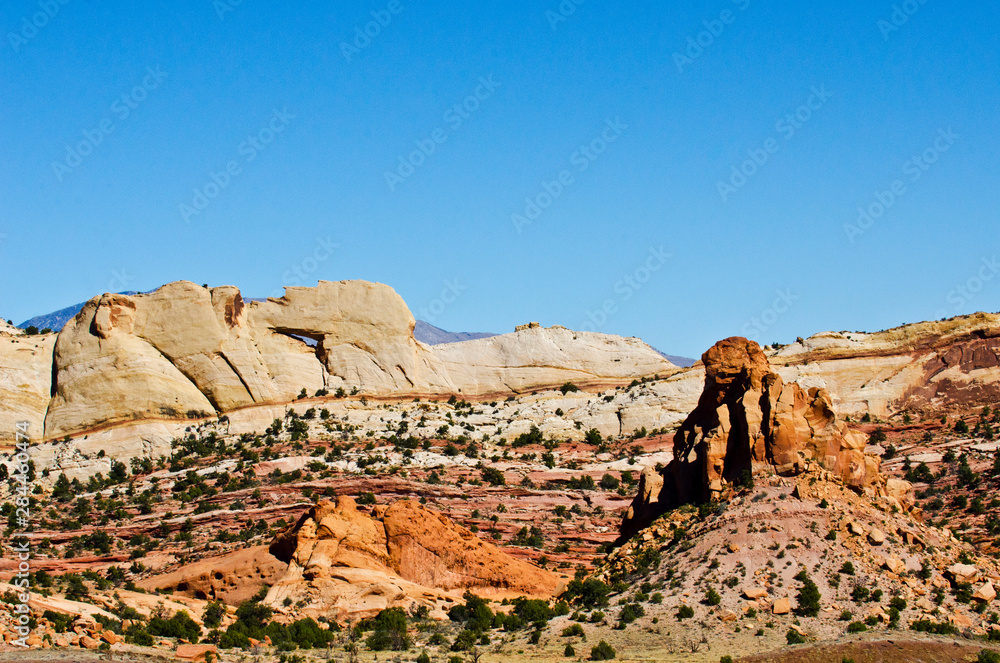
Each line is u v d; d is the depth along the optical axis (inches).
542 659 2972.4
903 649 2859.3
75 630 3085.6
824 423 3693.4
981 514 4766.2
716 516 3513.8
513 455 6688.0
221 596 4156.0
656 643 3014.3
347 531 4121.6
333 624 3666.3
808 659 2832.2
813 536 3341.5
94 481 6299.2
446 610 3875.5
